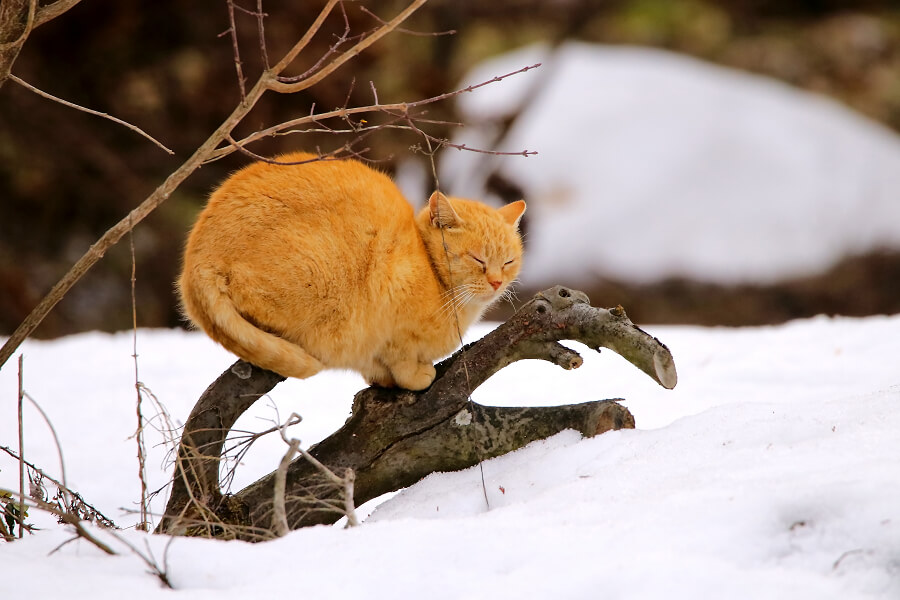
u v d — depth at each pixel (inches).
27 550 243.1
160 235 1028.5
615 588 197.8
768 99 1272.1
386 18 1093.8
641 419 401.4
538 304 303.4
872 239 1161.4
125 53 1032.2
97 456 402.6
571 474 277.6
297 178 301.7
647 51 1396.4
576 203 1176.8
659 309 1133.7
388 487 307.9
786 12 1784.0
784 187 1187.3
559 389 454.9
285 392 476.1
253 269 290.0
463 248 331.3
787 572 200.7
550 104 1266.0
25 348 588.1
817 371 453.4
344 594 207.5
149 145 1029.2
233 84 1009.5
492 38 1626.5
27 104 1001.5
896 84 1652.3
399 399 309.0
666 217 1163.9
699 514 219.5
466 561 216.4
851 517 210.2
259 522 297.3
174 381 504.7
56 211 1050.1
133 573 223.6
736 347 517.3
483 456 305.1
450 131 1130.7
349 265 297.6
